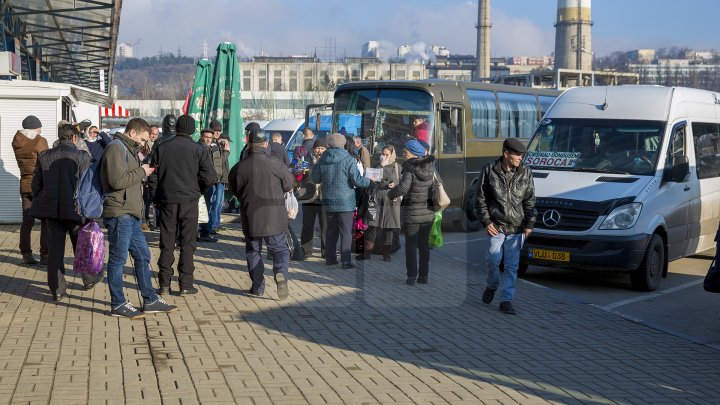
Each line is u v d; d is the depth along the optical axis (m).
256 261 10.40
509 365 7.66
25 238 12.23
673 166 12.73
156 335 8.20
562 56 173.88
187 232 10.28
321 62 167.38
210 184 10.36
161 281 10.30
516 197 10.01
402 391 6.68
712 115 14.80
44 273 11.62
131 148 8.92
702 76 198.00
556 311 10.32
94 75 46.34
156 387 6.50
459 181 18.80
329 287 11.13
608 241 11.88
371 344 8.23
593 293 12.12
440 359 7.77
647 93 13.80
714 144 14.64
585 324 9.64
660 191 12.55
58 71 43.34
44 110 17.42
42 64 38.41
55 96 17.39
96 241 9.75
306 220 13.38
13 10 23.98
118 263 8.96
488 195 10.11
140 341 7.94
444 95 18.41
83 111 26.69
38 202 9.61
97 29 29.05
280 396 6.40
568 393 6.85
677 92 13.89
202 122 18.64
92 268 9.70
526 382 7.11
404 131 18.08
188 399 6.23
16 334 8.08
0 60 17.80
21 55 30.50
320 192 13.30
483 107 19.89
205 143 15.21
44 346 7.64
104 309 9.34
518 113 21.55
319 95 115.94
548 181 12.73
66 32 28.86
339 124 18.66
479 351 8.15
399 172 12.70
